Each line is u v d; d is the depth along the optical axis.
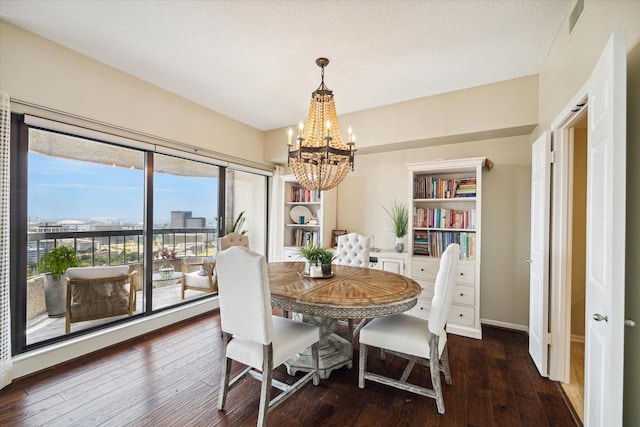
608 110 1.11
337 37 2.14
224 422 1.66
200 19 1.95
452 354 2.50
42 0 1.78
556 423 1.66
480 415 1.72
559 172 2.07
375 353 2.55
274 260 4.48
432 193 3.26
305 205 4.59
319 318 2.32
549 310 2.12
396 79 2.79
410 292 1.92
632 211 1.18
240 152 4.07
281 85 2.94
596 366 1.24
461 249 3.03
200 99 3.32
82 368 2.21
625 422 1.21
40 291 2.33
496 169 3.16
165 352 2.49
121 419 1.67
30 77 2.11
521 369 2.25
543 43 2.21
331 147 2.17
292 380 2.10
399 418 1.70
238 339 1.75
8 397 1.85
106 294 2.64
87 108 2.43
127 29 2.07
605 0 1.40
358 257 3.16
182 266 3.47
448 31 2.07
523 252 3.04
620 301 1.05
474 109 2.94
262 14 1.90
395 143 3.42
